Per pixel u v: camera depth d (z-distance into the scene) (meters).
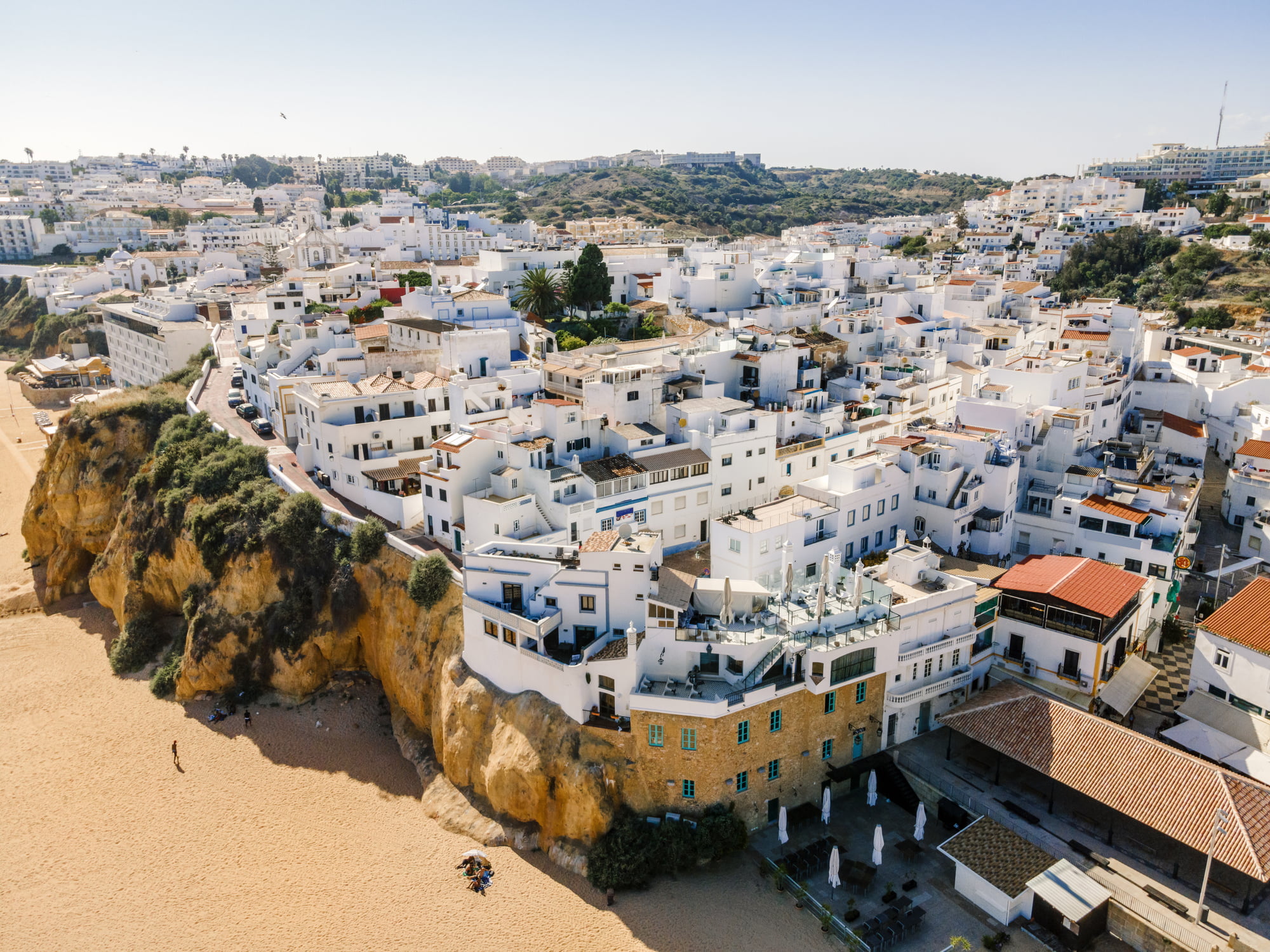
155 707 80.25
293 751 72.62
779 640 59.09
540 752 60.22
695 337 112.38
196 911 56.72
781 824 57.00
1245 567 82.31
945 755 62.78
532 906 55.28
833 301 132.00
